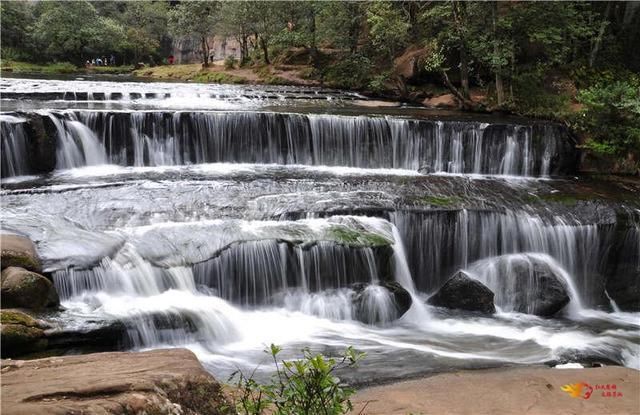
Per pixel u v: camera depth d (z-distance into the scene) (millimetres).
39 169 13211
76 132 13711
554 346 8883
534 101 18422
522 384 7234
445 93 21297
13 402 3381
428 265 11281
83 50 46812
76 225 9805
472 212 11367
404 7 23703
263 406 3557
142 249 9047
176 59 57375
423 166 15195
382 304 9398
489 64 19172
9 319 6738
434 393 6922
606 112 15359
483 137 15227
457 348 8570
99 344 7238
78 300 8156
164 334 7805
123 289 8477
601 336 9516
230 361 7629
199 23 38906
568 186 13844
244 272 9320
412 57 22641
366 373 7469
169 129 14508
